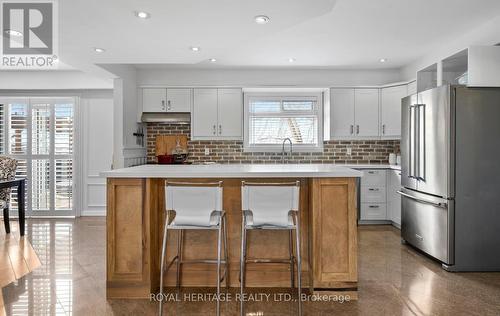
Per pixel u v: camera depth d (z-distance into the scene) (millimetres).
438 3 2932
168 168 2842
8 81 5391
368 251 3686
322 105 5516
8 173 4262
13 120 5527
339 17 3234
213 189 2254
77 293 2590
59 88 5438
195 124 5203
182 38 3043
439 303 2406
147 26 2738
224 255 2662
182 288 2717
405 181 3893
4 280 2832
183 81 5270
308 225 2721
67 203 5578
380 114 5160
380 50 4312
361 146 5461
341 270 2496
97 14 2477
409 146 3775
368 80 5305
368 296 2533
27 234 4391
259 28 2799
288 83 5305
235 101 5223
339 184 2486
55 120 5555
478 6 2992
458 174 3068
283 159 5254
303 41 3943
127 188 2533
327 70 5301
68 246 3826
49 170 5570
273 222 2248
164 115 5176
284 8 2385
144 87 5172
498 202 3080
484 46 3068
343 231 2496
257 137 5516
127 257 2529
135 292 2523
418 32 3646
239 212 2744
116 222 2533
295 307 2365
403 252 3650
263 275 2754
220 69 5273
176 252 2762
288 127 5527
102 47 3320
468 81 3082
